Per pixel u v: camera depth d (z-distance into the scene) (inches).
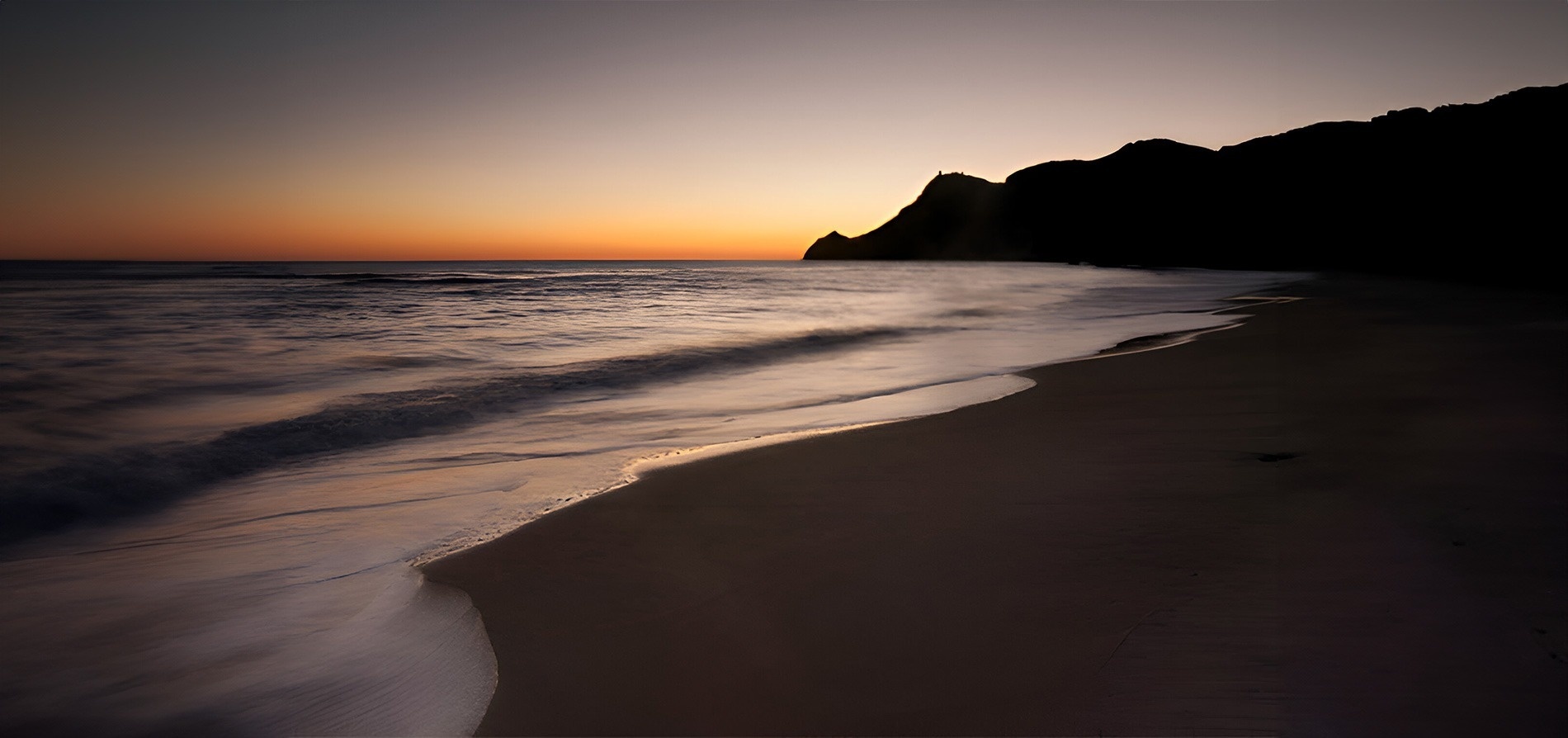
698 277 1993.1
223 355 420.8
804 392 355.9
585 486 204.4
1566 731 81.7
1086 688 95.8
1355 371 336.2
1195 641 104.9
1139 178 5457.7
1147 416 262.7
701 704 97.6
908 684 99.3
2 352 403.5
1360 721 85.6
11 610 137.9
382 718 99.9
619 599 130.0
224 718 102.1
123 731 99.9
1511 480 166.1
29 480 209.8
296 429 273.4
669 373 416.5
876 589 128.3
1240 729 85.3
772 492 188.1
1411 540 134.8
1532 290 1000.2
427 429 291.0
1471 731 82.9
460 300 909.8
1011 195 7396.7
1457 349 395.2
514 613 126.4
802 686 100.3
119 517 198.8
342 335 531.2
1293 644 102.2
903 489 186.2
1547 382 286.7
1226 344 470.0
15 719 102.6
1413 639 101.5
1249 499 163.9
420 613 128.7
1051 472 195.5
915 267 4389.8
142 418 282.0
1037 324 701.3
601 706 98.3
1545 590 113.0
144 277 1551.4
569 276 1952.5
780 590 130.1
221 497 211.8
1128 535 146.9
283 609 135.9
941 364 441.1
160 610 137.3
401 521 182.9
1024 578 129.4
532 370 398.0
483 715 97.4
